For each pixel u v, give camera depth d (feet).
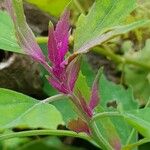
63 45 1.10
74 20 1.98
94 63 2.15
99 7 1.05
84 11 2.01
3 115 1.00
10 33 1.16
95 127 1.19
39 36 2.01
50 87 1.89
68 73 1.11
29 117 1.01
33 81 1.89
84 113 1.16
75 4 1.98
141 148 1.97
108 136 1.34
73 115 1.66
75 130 1.19
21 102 1.05
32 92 1.93
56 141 2.10
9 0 1.03
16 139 2.02
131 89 1.86
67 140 2.11
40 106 1.05
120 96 1.85
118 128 1.56
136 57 2.06
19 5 1.02
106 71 2.15
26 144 2.01
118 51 2.07
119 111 1.13
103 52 2.06
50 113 1.02
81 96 1.15
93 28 1.05
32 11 2.00
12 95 1.06
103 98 1.83
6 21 1.18
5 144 2.01
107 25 1.03
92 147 2.11
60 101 1.69
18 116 1.01
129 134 1.55
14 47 1.14
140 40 2.03
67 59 1.08
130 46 2.05
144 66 2.06
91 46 1.03
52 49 1.09
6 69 1.85
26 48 1.11
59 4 1.97
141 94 2.05
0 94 1.05
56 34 1.10
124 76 2.08
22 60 1.85
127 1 1.04
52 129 1.24
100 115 1.15
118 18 1.04
